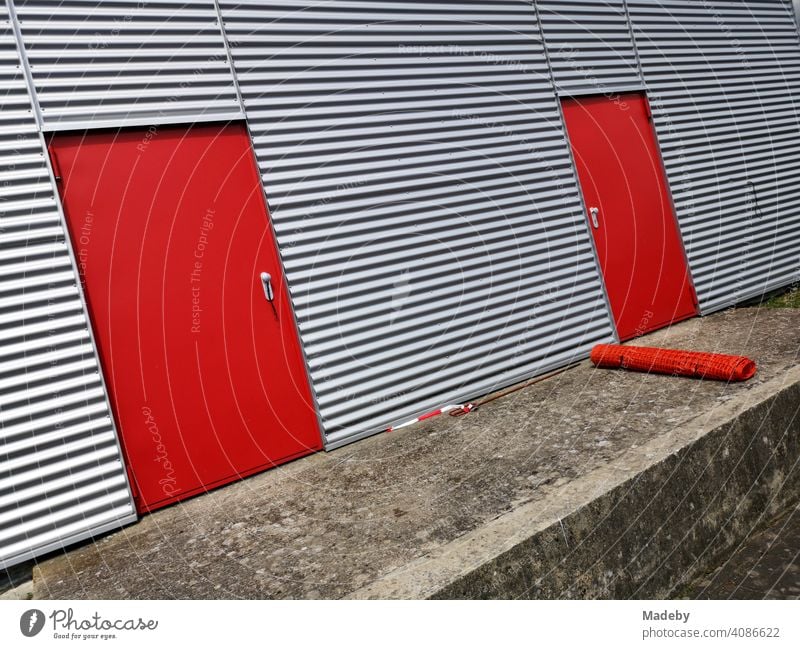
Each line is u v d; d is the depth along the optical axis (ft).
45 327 12.12
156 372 13.23
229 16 14.30
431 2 17.38
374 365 15.80
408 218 16.62
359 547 10.26
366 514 11.43
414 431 15.43
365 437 15.57
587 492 10.43
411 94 16.89
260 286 14.46
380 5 16.47
